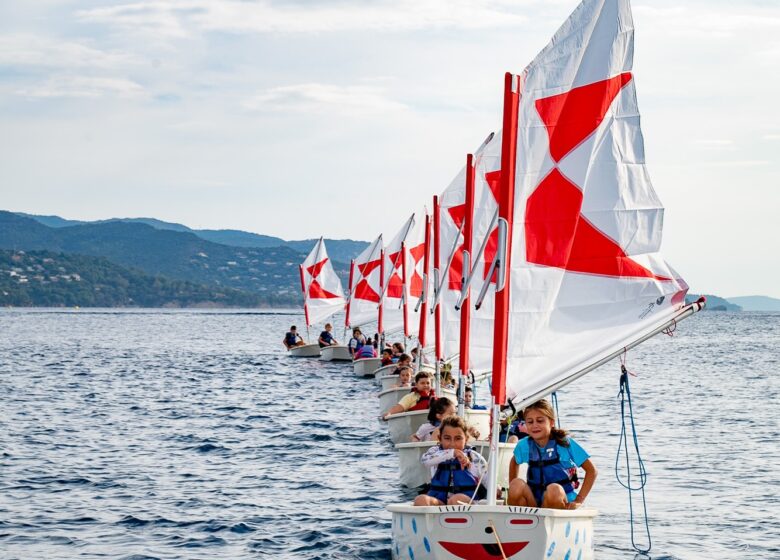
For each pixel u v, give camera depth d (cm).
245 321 19700
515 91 1256
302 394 4134
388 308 5178
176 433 2795
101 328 13800
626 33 1289
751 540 1533
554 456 1232
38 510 1709
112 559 1395
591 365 1256
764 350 8650
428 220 3038
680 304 1273
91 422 3034
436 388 2433
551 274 1260
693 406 3731
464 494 1299
